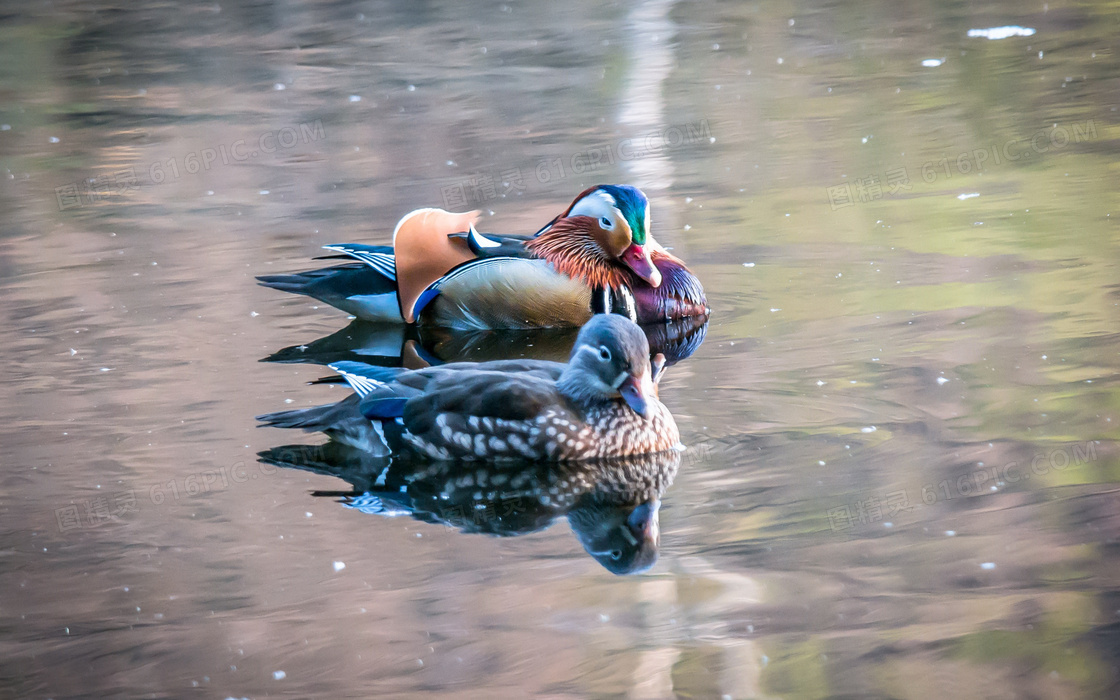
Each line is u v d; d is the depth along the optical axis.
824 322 14.34
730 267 16.62
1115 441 10.67
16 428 11.88
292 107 27.05
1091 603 8.33
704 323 14.80
